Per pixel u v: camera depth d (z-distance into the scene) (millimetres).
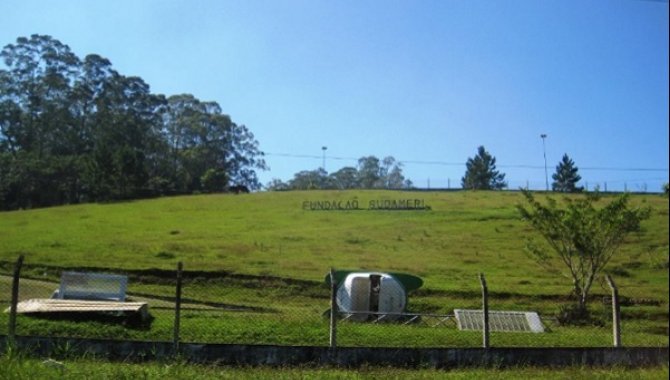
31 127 103000
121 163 86438
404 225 57969
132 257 40219
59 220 62875
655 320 28641
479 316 21125
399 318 23750
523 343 17641
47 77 103875
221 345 12562
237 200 78250
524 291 33219
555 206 28359
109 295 21172
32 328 16328
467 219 60812
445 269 40250
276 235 52469
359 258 42781
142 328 17344
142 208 72375
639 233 53094
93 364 11516
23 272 34750
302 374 11422
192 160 115438
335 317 13086
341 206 71438
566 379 11805
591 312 28594
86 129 107875
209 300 29875
